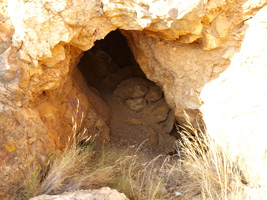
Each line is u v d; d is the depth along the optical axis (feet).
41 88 7.97
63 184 7.69
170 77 10.24
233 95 8.94
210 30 8.56
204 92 9.48
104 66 15.33
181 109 10.25
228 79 9.05
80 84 11.93
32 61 7.22
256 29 8.41
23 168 7.21
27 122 7.47
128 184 8.43
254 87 8.59
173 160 11.39
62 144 9.05
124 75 15.28
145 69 10.85
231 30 8.71
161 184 8.88
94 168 8.84
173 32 8.23
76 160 8.41
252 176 8.02
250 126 8.59
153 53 10.10
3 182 6.87
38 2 6.86
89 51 15.01
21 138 7.29
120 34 15.30
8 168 6.98
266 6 8.14
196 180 8.84
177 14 7.46
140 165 10.18
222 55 9.01
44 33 7.07
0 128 7.06
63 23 7.09
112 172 9.09
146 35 9.82
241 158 8.45
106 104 13.20
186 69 9.63
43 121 8.29
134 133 12.59
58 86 8.77
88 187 7.98
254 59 8.58
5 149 7.04
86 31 7.64
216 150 8.99
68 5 7.01
